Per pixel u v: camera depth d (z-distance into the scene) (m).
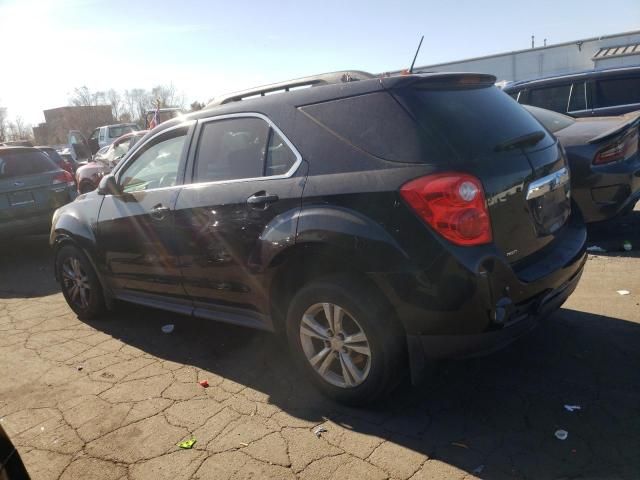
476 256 2.64
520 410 3.01
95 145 19.28
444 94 3.05
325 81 3.60
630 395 3.05
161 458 2.84
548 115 6.48
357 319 2.95
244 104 3.65
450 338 2.76
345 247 2.86
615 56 23.59
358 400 3.09
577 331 3.85
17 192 7.47
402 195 2.72
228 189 3.54
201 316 3.98
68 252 4.96
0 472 1.90
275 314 3.49
